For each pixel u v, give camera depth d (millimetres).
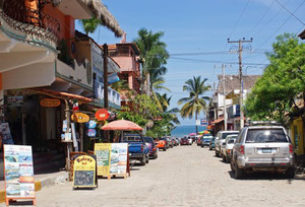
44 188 13891
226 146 24859
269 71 19594
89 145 24281
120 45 48375
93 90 25125
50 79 16594
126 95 39906
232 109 59969
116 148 17188
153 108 46500
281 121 23328
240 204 9578
